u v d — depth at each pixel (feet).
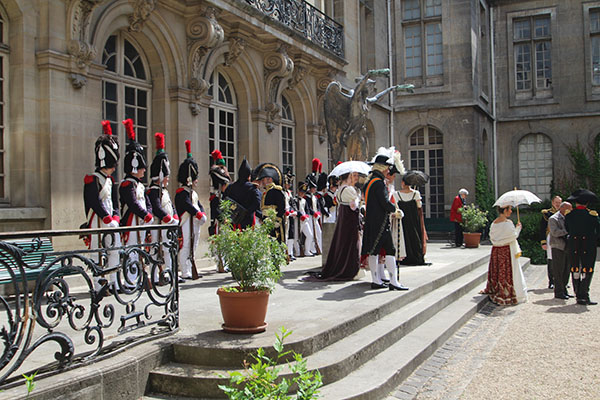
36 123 24.82
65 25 25.76
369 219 23.81
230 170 41.39
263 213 29.01
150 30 32.14
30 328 11.43
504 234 28.55
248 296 15.33
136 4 30.12
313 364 14.38
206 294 22.66
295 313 18.47
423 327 21.18
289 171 38.34
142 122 32.35
